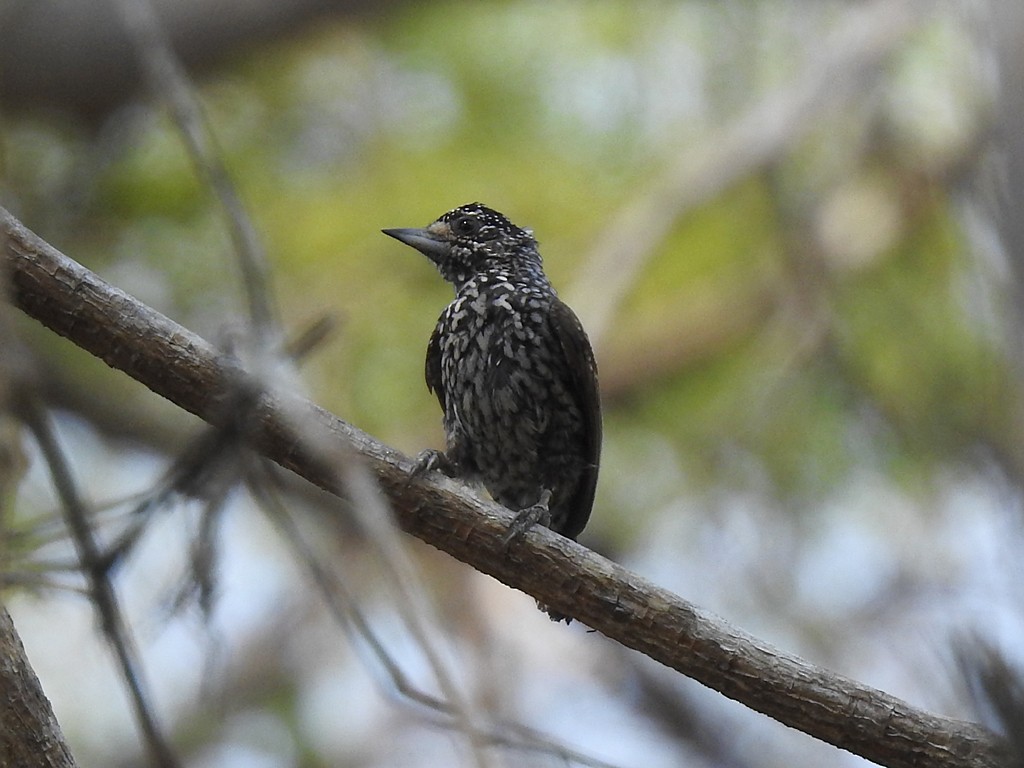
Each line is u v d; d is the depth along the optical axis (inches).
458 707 169.0
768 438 544.7
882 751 261.4
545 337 391.5
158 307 498.9
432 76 561.9
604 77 578.2
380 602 479.2
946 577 472.1
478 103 562.6
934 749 258.7
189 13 474.0
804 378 550.0
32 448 285.4
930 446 495.8
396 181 546.0
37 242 267.9
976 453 250.5
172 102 261.4
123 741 488.7
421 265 530.6
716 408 574.2
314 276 526.0
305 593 544.7
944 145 519.8
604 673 565.6
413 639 179.2
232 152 533.3
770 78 601.3
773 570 525.3
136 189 509.7
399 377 521.0
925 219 546.0
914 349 526.0
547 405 391.5
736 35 581.3
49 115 494.0
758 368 565.3
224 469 233.1
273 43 498.3
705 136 568.1
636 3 577.6
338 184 543.8
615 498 562.6
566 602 279.1
